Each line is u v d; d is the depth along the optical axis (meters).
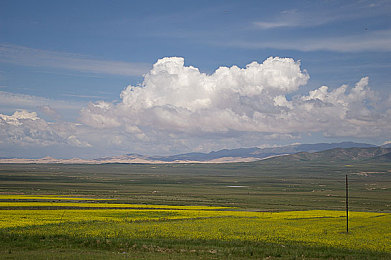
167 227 67.19
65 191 180.88
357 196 189.38
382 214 99.81
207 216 88.56
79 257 42.78
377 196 190.38
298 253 48.81
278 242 55.84
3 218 71.81
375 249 52.00
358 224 77.56
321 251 50.78
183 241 54.72
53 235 54.97
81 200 125.94
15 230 58.38
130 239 54.38
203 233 61.41
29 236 53.75
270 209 118.38
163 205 120.44
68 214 82.69
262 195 190.38
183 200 149.25
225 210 107.62
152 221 77.38
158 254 46.09
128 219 78.38
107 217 80.56
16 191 166.38
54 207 97.44
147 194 180.75
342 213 102.19
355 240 58.12
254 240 56.66
